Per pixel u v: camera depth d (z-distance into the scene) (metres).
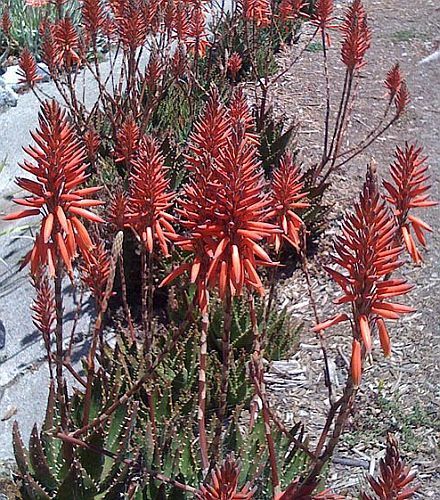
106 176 1.61
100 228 1.44
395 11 3.09
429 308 1.49
